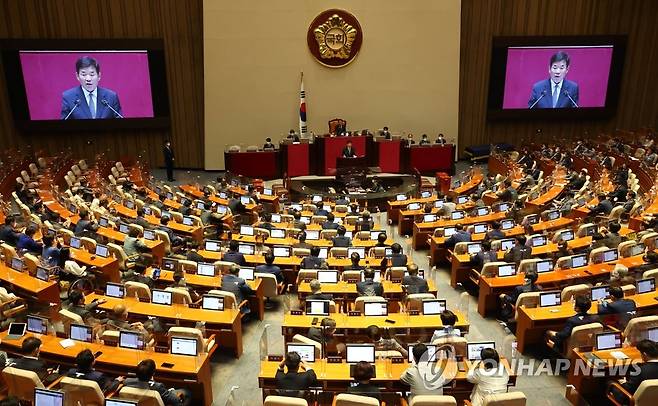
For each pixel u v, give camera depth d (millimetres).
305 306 10711
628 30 28859
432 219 17406
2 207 17844
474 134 29531
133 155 27781
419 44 27344
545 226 15812
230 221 17609
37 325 9508
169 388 8672
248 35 26531
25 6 24812
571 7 28219
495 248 14086
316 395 7926
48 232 14305
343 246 14578
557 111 28875
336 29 26812
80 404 7488
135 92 26328
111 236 14852
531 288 11273
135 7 25906
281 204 21422
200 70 27172
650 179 21078
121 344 9109
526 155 26984
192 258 13469
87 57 25344
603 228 14844
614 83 28844
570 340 9328
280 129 27781
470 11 27781
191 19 26484
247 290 11633
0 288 10773
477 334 11812
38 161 24203
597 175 23719
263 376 8266
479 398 7820
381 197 21984
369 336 9250
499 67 28156
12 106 25172
